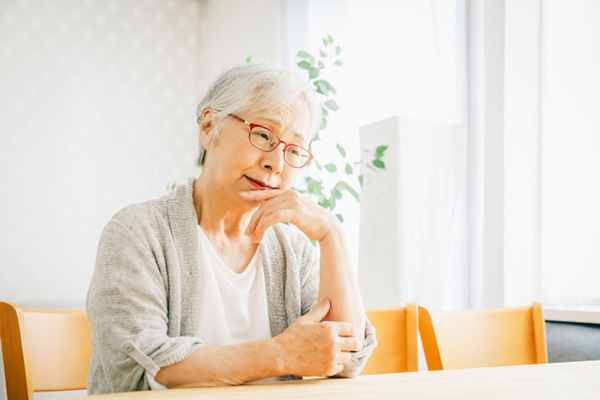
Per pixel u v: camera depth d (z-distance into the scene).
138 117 3.86
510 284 2.37
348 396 0.70
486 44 2.53
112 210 3.70
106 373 0.91
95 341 0.96
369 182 2.20
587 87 2.23
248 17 3.79
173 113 4.01
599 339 2.03
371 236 2.18
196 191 1.18
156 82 3.96
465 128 2.32
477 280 2.48
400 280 2.06
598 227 2.19
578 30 2.26
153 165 3.89
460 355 1.41
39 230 3.44
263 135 1.07
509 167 2.40
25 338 1.07
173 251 1.07
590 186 2.21
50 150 3.51
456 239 2.52
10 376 1.05
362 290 2.20
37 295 3.39
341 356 0.90
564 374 0.90
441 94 2.61
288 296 1.21
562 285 2.25
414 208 2.19
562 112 2.29
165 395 0.71
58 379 1.26
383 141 2.16
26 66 3.49
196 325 1.08
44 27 3.56
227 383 0.86
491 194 2.48
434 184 2.24
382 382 0.83
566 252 2.25
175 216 1.11
